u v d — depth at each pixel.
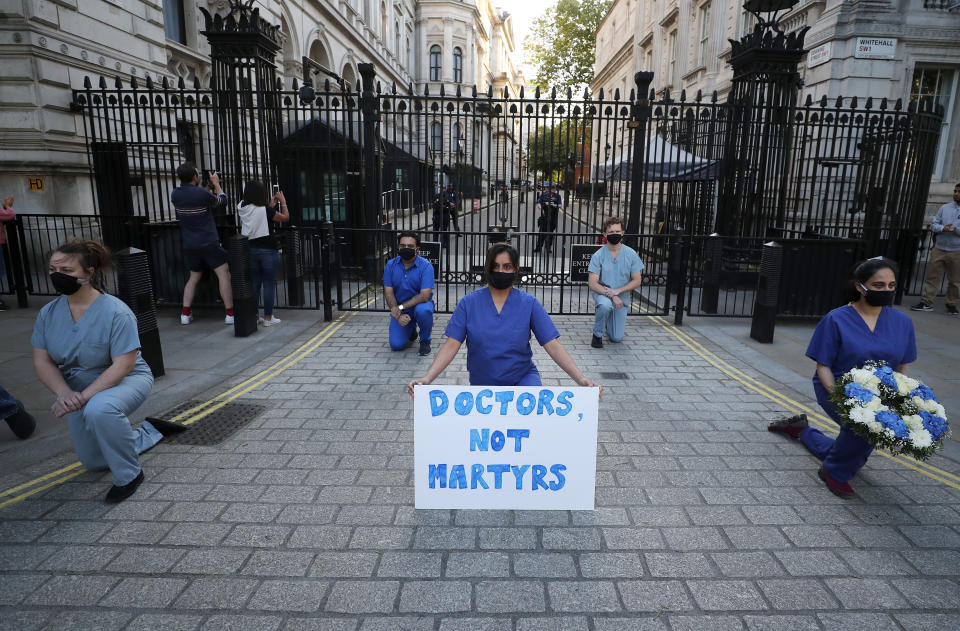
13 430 3.87
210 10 14.52
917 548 2.85
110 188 7.73
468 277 8.56
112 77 10.86
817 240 7.37
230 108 8.07
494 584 2.54
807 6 12.04
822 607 2.42
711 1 16.67
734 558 2.75
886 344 3.36
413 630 2.26
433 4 44.66
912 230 8.81
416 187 11.59
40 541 2.79
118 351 3.18
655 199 17.91
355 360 5.93
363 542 2.83
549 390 2.96
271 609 2.37
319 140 10.11
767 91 9.07
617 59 32.25
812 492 3.38
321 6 21.62
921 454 2.90
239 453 3.79
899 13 10.88
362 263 10.02
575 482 3.04
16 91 9.25
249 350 6.15
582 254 8.07
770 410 4.70
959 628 2.31
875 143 9.20
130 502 3.16
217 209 8.04
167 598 2.42
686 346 6.67
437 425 2.99
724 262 9.80
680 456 3.84
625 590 2.51
